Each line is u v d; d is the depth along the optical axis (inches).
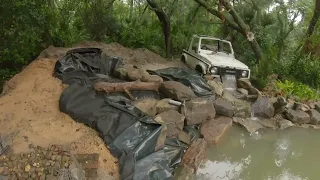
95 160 163.5
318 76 422.0
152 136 190.1
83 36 487.8
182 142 226.5
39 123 199.3
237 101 301.6
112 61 324.5
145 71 330.6
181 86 274.1
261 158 240.7
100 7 526.3
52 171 150.3
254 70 394.6
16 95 241.1
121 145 181.5
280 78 419.5
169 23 493.7
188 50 411.8
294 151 257.4
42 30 361.1
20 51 336.8
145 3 636.7
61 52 355.6
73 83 243.8
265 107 300.4
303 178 216.1
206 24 604.7
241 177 209.0
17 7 300.7
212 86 308.5
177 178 187.6
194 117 254.2
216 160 228.8
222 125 262.4
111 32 566.6
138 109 224.8
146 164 172.7
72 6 466.3
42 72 283.3
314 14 474.6
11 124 196.7
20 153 163.0
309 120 303.3
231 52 389.1
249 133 269.7
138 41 543.2
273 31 492.1
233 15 443.5
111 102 224.2
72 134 191.2
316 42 448.5
